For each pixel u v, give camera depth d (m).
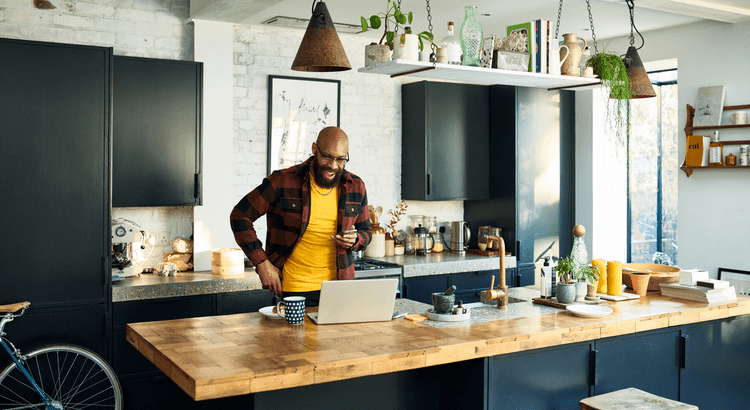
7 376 3.81
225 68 4.91
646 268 4.14
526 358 2.83
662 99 6.43
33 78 3.84
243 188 5.21
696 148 5.48
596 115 6.32
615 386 3.14
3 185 3.78
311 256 3.20
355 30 5.50
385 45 3.45
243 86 5.20
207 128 4.84
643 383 3.25
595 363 3.04
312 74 5.52
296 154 5.44
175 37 4.86
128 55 4.69
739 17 5.04
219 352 2.36
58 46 3.91
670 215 6.41
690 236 5.64
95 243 4.05
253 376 2.10
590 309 3.25
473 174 6.05
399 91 6.05
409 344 2.52
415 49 3.40
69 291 3.98
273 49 5.32
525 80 3.90
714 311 3.46
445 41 3.49
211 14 4.63
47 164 3.89
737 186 5.29
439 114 5.81
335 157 2.99
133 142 4.40
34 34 4.38
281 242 3.19
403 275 5.22
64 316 3.97
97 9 4.57
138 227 4.77
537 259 6.05
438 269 5.40
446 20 5.27
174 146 4.55
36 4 4.38
